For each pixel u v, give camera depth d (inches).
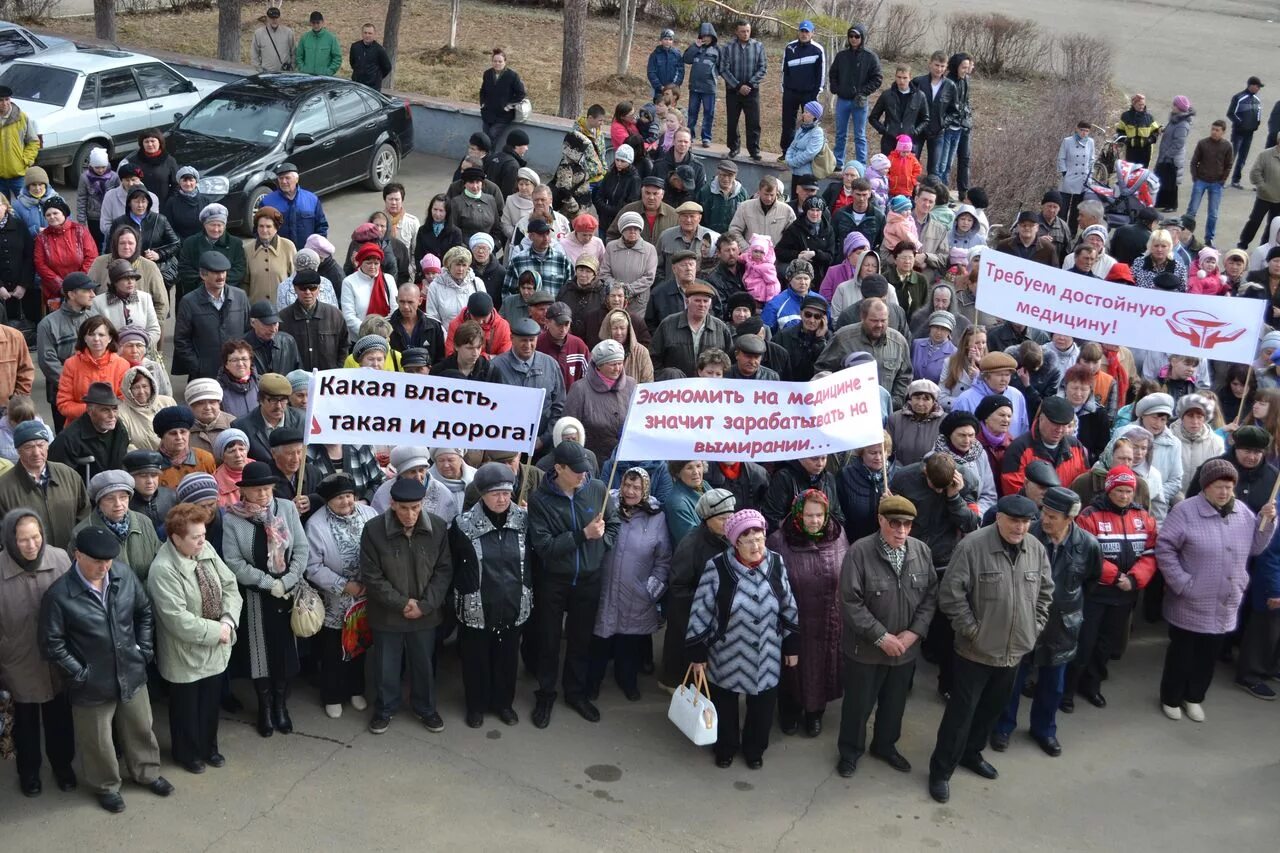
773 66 1044.5
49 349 426.0
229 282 492.4
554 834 294.4
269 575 310.3
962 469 352.8
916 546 315.3
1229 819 315.0
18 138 649.6
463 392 325.4
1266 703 366.9
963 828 305.6
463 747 325.4
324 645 329.1
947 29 1243.2
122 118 760.3
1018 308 398.0
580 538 329.1
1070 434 378.0
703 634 312.8
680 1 1104.2
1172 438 382.9
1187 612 346.0
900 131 724.0
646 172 629.3
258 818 293.6
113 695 285.0
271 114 711.7
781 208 561.0
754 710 318.3
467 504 336.2
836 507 349.1
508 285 499.2
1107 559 345.7
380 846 287.0
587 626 337.1
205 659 297.6
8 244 515.2
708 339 434.6
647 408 325.1
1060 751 338.3
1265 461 380.2
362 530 322.3
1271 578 359.6
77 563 279.3
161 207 610.5
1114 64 1181.1
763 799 312.0
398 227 550.9
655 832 297.4
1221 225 803.4
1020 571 306.7
